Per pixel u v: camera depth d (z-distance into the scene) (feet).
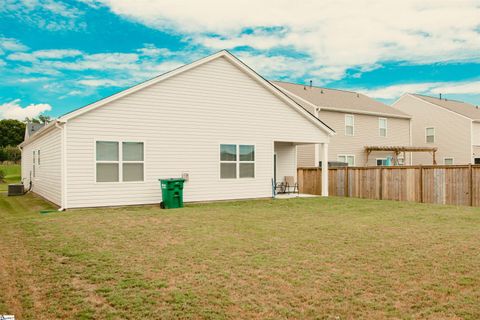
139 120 42.52
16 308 13.30
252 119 51.11
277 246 22.29
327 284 15.64
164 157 44.06
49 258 19.61
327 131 57.98
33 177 67.21
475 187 44.34
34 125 121.60
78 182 39.19
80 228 28.02
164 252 20.85
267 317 12.58
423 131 110.11
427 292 14.84
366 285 15.56
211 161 47.55
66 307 13.37
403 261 19.06
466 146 100.22
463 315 12.83
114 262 18.85
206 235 25.55
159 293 14.58
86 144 39.58
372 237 24.90
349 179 60.08
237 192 49.75
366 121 88.84
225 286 15.37
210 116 47.47
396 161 91.91
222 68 48.49
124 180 41.65
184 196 45.44
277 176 62.34
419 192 50.52
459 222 31.24
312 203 46.29
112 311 13.00
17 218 32.86
